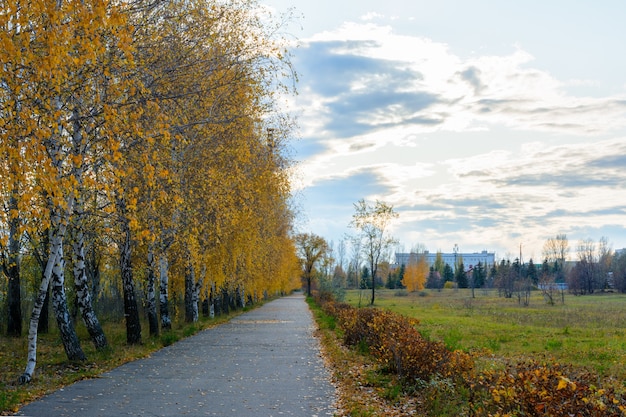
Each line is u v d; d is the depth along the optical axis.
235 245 32.94
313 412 9.88
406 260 150.88
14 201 11.42
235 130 21.67
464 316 39.41
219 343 21.88
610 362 17.72
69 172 11.77
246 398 11.05
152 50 14.13
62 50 8.48
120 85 10.70
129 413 9.62
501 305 56.97
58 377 13.03
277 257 57.44
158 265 23.36
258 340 23.11
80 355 15.38
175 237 22.30
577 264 109.94
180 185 19.91
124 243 19.97
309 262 104.69
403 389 11.48
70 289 27.77
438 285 134.00
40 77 8.87
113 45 11.85
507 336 25.44
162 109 14.12
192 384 12.59
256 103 20.64
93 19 8.80
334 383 12.84
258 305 64.75
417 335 14.31
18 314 24.00
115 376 13.64
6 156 8.70
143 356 17.50
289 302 77.69
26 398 10.67
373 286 57.06
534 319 36.81
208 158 22.02
